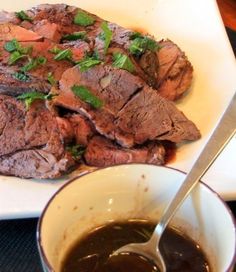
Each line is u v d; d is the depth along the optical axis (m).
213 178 0.46
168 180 0.38
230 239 0.35
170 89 0.57
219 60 0.60
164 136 0.51
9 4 0.66
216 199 0.37
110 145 0.50
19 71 0.52
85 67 0.52
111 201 0.39
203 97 0.57
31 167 0.47
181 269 0.36
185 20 0.65
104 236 0.38
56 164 0.47
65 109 0.51
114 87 0.51
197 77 0.59
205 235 0.37
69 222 0.38
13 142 0.49
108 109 0.50
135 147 0.50
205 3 0.65
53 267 0.34
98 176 0.38
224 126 0.38
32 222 0.45
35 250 0.42
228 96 0.57
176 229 0.39
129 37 0.58
